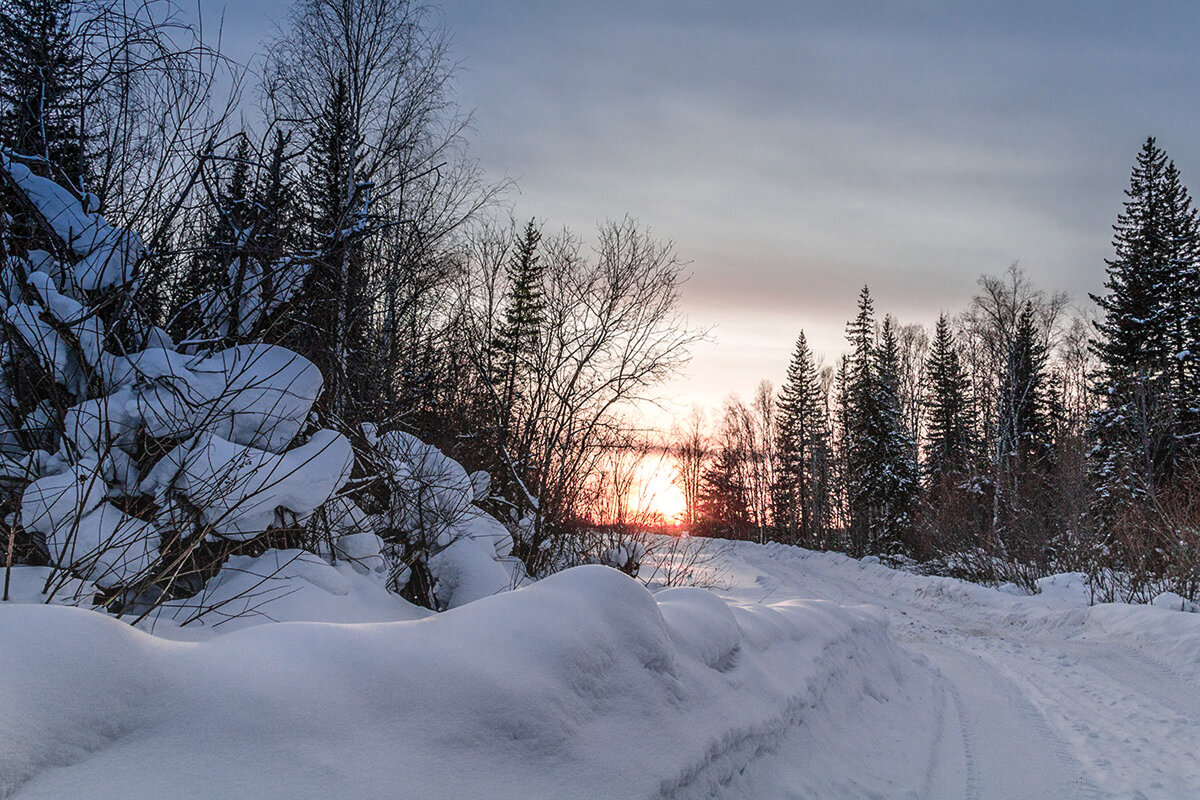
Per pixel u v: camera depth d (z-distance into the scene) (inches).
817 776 173.5
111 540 167.9
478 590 291.1
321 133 386.6
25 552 175.6
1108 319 1178.6
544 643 128.8
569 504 477.1
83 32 220.2
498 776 102.3
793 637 261.7
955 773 211.0
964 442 1668.3
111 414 190.5
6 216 201.9
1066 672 390.0
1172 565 577.3
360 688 103.7
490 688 112.7
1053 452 942.4
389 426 321.4
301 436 243.3
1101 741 251.9
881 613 438.3
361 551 251.1
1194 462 730.8
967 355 1577.3
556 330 522.0
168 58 220.7
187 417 198.2
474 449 471.8
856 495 1572.3
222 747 86.3
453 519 305.1
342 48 410.3
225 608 181.3
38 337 186.5
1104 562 680.4
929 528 1059.9
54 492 173.0
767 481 2144.4
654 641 151.9
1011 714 295.3
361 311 301.7
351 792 86.5
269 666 101.0
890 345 1760.6
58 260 213.2
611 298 516.4
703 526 2219.5
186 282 242.7
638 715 135.1
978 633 568.1
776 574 1031.0
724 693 169.5
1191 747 243.3
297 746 89.8
